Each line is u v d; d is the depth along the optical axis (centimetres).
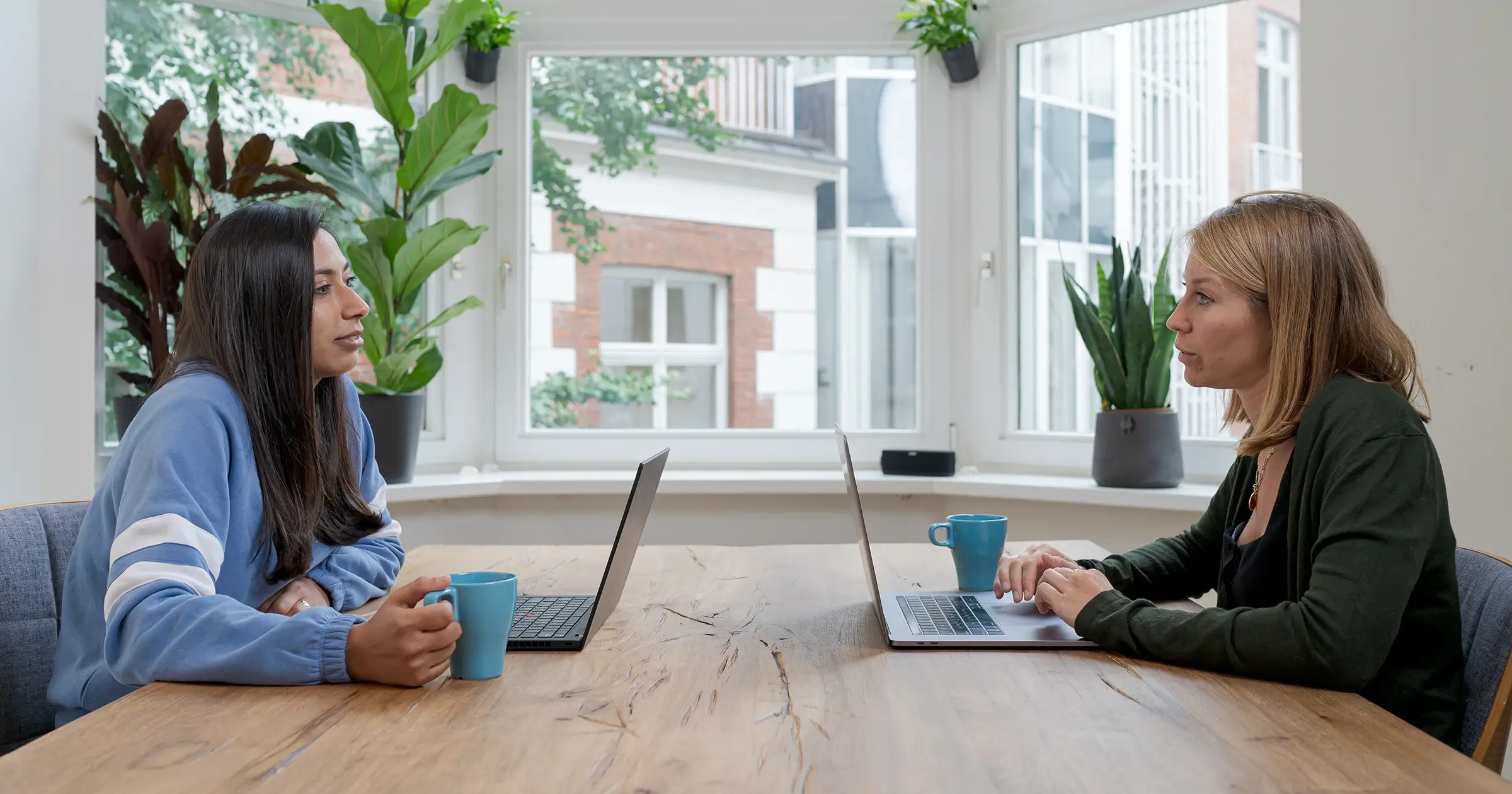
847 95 310
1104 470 256
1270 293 119
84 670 118
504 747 81
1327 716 88
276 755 79
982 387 301
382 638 96
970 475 291
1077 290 267
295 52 283
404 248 257
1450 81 211
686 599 139
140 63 264
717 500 290
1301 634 97
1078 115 291
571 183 308
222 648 98
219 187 246
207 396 123
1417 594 109
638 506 120
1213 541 147
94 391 239
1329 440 110
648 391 313
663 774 75
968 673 102
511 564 167
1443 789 71
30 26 230
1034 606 131
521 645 112
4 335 226
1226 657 101
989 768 76
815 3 298
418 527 279
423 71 260
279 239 132
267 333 130
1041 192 297
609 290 311
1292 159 262
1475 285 209
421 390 280
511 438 304
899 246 309
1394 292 218
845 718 88
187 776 74
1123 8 278
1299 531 113
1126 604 111
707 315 315
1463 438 211
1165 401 256
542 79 307
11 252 227
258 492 128
